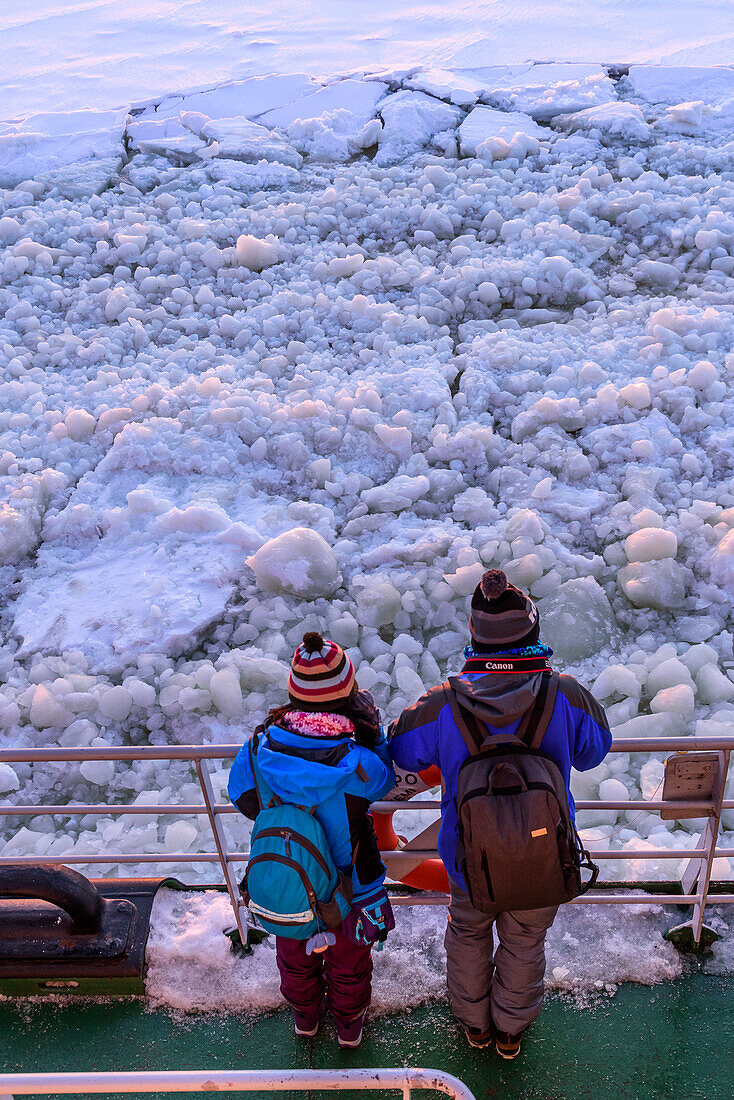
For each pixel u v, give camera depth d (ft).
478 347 22.08
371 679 15.88
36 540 19.08
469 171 28.84
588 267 24.93
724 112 31.12
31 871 9.62
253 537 18.04
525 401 20.49
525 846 6.90
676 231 25.20
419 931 9.93
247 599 17.44
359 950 8.18
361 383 20.98
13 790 15.16
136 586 17.72
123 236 26.99
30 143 32.71
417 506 18.89
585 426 20.01
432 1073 6.18
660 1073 8.83
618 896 9.93
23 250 26.81
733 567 16.75
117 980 9.68
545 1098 8.68
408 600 16.97
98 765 15.08
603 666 16.10
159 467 20.11
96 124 34.14
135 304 24.99
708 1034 9.09
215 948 9.87
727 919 9.90
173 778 15.12
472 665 7.24
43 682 16.21
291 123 33.04
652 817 13.48
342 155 31.48
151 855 9.84
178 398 21.29
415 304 23.93
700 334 21.84
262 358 22.82
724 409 19.88
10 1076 6.21
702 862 9.38
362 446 20.06
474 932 8.19
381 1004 9.39
